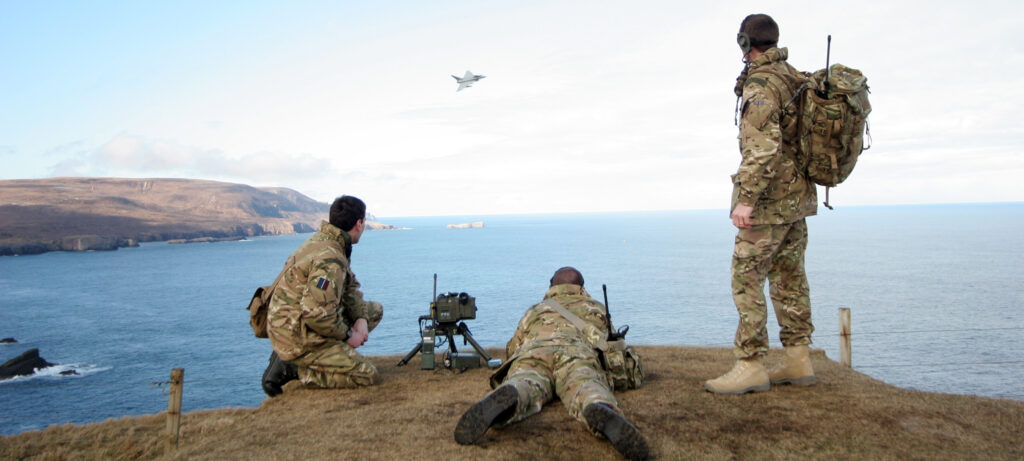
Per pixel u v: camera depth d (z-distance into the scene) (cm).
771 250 473
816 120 437
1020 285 18162
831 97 434
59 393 8088
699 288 19312
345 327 621
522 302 16812
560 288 555
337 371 601
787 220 463
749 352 502
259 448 408
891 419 428
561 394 425
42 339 12438
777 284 525
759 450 378
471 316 710
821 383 539
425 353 704
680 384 554
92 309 17000
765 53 459
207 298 19350
